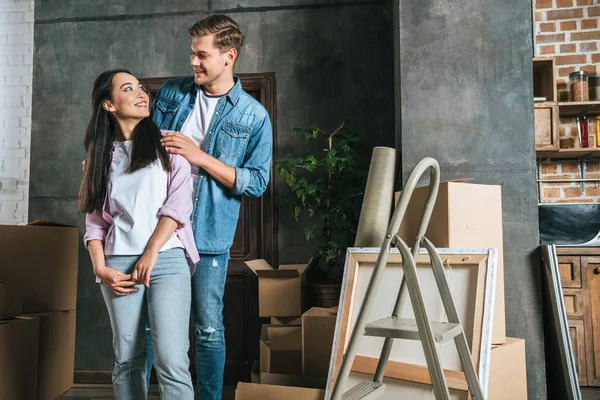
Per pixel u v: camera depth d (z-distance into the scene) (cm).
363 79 372
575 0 384
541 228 327
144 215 183
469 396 172
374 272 134
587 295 316
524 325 277
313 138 371
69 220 387
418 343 189
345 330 202
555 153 360
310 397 224
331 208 335
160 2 387
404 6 299
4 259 303
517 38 290
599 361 314
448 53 293
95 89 192
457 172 288
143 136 189
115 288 178
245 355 367
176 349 179
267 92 376
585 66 380
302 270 311
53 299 315
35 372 282
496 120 287
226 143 220
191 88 228
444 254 195
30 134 399
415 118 292
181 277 186
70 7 394
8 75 403
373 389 146
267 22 380
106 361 375
